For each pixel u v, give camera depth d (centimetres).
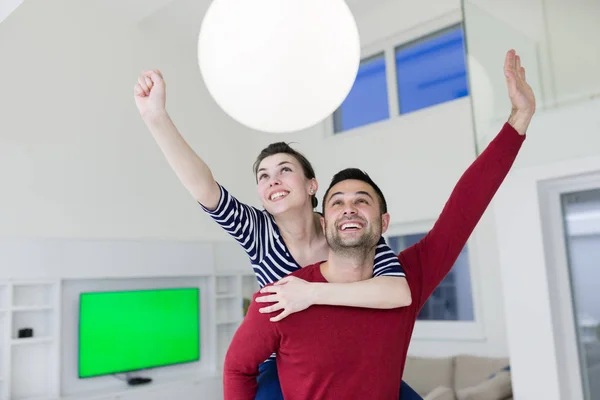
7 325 428
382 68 566
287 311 136
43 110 476
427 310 526
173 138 139
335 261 144
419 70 535
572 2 215
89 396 452
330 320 138
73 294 477
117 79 536
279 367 145
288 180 170
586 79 216
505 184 253
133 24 557
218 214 158
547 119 231
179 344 545
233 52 103
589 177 229
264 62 102
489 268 467
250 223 168
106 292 491
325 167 586
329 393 136
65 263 464
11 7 272
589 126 218
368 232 139
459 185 160
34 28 480
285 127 114
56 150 480
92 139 507
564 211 241
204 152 605
